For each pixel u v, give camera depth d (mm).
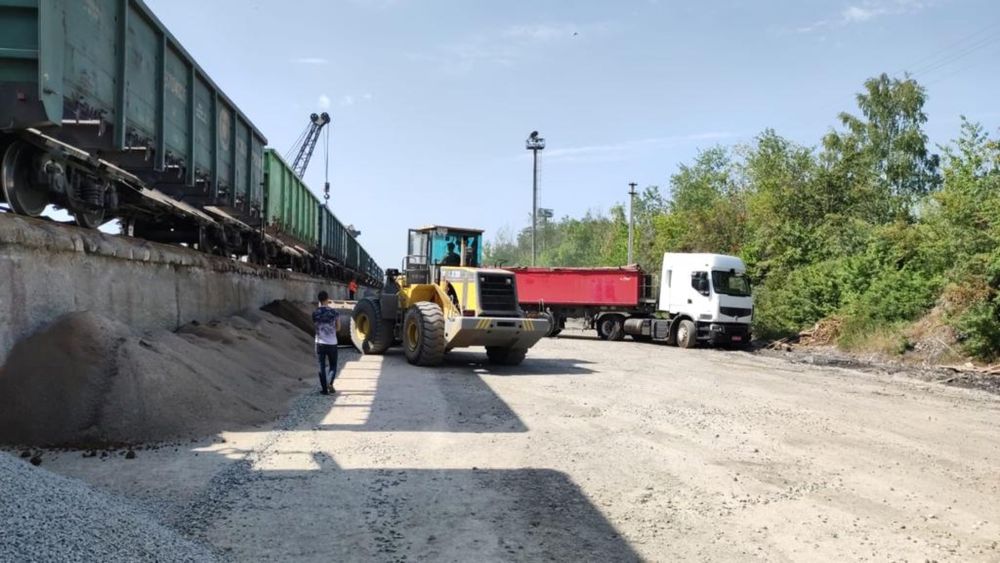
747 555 4797
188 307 12758
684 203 52219
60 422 6898
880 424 9805
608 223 75250
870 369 17859
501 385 12602
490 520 5340
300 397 10539
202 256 13648
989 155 20500
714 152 54500
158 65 10469
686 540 5047
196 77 12375
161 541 4230
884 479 6852
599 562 4590
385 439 7898
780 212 33094
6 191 8219
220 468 6445
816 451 7984
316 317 10969
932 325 20016
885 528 5426
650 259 47156
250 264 18234
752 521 5508
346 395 10875
